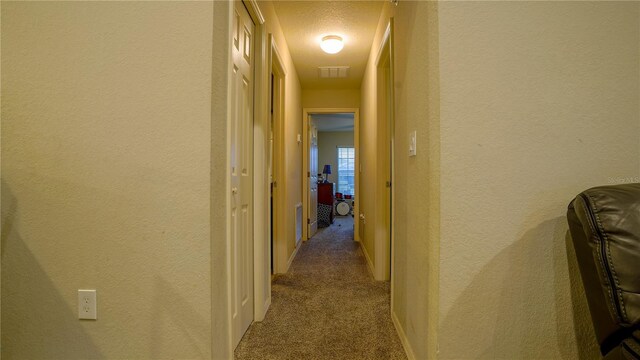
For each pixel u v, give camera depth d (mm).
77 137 1249
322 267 3260
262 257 2057
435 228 1208
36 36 1257
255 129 2035
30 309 1258
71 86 1250
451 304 1177
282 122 3062
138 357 1235
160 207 1228
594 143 1178
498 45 1181
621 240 841
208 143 1220
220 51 1307
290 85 3334
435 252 1209
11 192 1264
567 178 1177
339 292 2541
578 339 1177
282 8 2473
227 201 1360
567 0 1186
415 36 1458
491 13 1183
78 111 1250
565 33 1184
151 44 1241
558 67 1183
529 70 1182
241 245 1793
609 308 838
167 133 1229
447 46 1177
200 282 1214
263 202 2086
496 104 1177
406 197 1649
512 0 1186
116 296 1238
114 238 1238
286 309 2211
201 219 1217
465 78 1177
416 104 1444
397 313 1895
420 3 1379
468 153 1173
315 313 2146
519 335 1178
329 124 7734
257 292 2023
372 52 3115
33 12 1257
